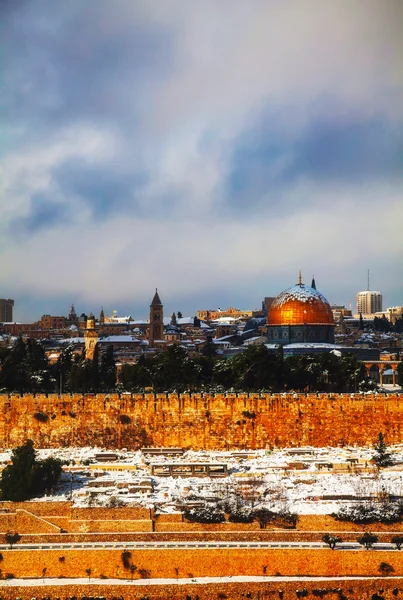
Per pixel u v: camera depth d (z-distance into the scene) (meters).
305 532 175.62
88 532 177.12
